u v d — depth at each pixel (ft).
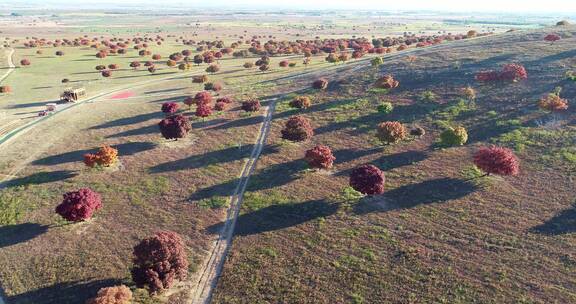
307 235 114.01
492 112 183.11
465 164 148.15
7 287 96.94
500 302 89.45
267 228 118.01
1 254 107.55
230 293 94.89
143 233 116.26
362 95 220.02
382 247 108.17
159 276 92.22
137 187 141.08
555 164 143.02
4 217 123.13
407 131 177.37
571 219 115.55
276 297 93.15
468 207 123.65
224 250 109.81
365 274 98.99
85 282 98.02
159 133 188.75
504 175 139.13
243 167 155.84
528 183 134.51
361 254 105.81
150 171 152.35
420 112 192.65
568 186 130.72
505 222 115.96
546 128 164.86
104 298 84.89
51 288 96.43
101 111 225.15
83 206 114.62
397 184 138.62
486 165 133.18
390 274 98.63
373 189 126.00
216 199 133.49
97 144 176.86
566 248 104.47
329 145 171.12
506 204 124.16
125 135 187.01
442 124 179.32
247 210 126.93
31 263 104.32
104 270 101.81
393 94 216.13
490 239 109.29
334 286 95.66
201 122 201.36
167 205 130.52
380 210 124.67
